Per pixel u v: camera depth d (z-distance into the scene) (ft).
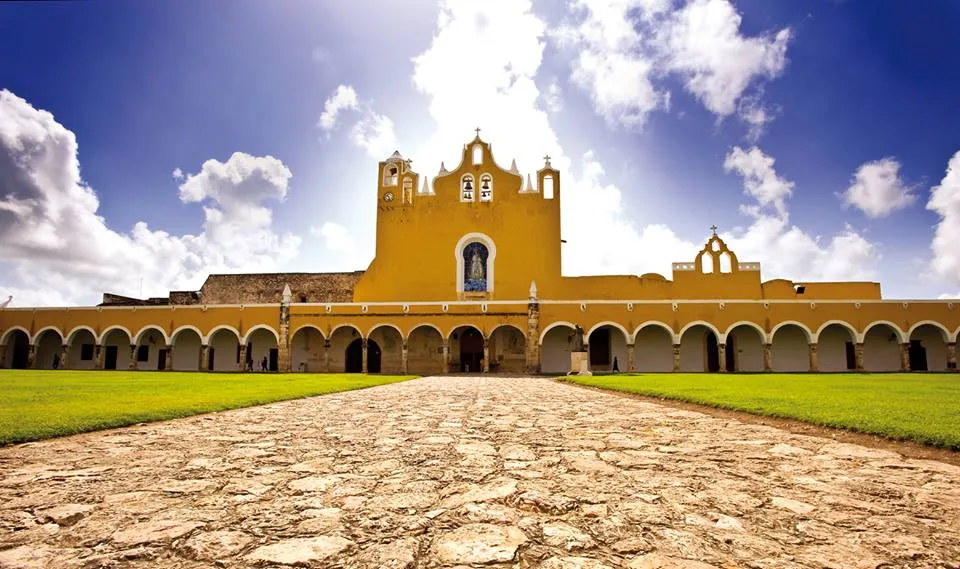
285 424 27.37
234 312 123.65
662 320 115.14
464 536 10.65
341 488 14.35
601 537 10.59
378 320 119.65
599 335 126.62
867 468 16.90
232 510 12.29
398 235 135.23
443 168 137.80
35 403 34.27
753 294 124.57
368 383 68.08
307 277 152.87
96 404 33.63
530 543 10.25
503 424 27.86
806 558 9.44
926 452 19.57
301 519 11.68
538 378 93.61
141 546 9.97
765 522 11.51
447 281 132.16
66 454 18.84
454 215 134.92
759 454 19.22
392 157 139.23
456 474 16.05
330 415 31.63
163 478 15.37
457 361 124.77
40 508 12.32
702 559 9.40
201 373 104.88
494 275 131.03
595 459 18.34
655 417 31.09
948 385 57.11
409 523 11.47
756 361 119.96
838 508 12.54
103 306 128.47
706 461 17.99
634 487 14.48
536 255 131.44
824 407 31.81
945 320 110.42
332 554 9.67
